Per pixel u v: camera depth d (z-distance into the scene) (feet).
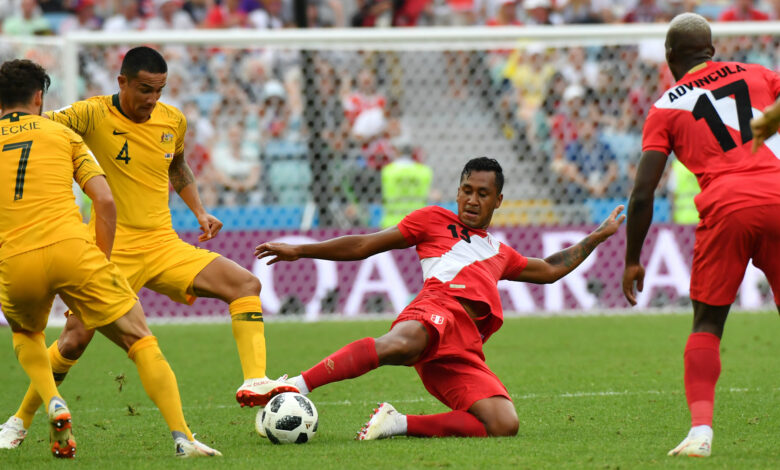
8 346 123.03
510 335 124.98
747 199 52.01
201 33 146.51
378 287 146.10
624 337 122.11
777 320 135.95
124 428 69.36
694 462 49.78
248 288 67.41
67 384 93.81
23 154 55.36
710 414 51.93
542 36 148.36
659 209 161.48
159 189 70.03
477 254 63.52
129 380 96.43
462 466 49.83
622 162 173.06
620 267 148.66
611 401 77.82
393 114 182.50
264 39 147.43
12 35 214.69
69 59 144.66
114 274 54.95
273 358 108.06
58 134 56.59
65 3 225.97
